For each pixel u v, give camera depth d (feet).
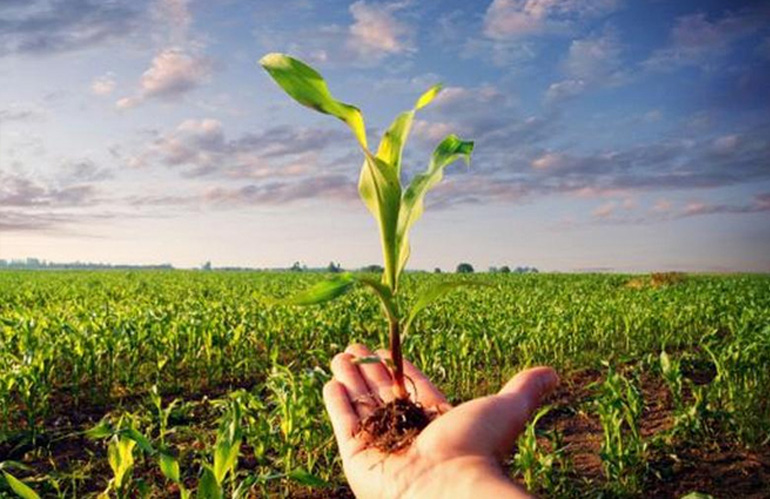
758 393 23.25
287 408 17.43
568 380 29.01
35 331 30.48
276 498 16.30
